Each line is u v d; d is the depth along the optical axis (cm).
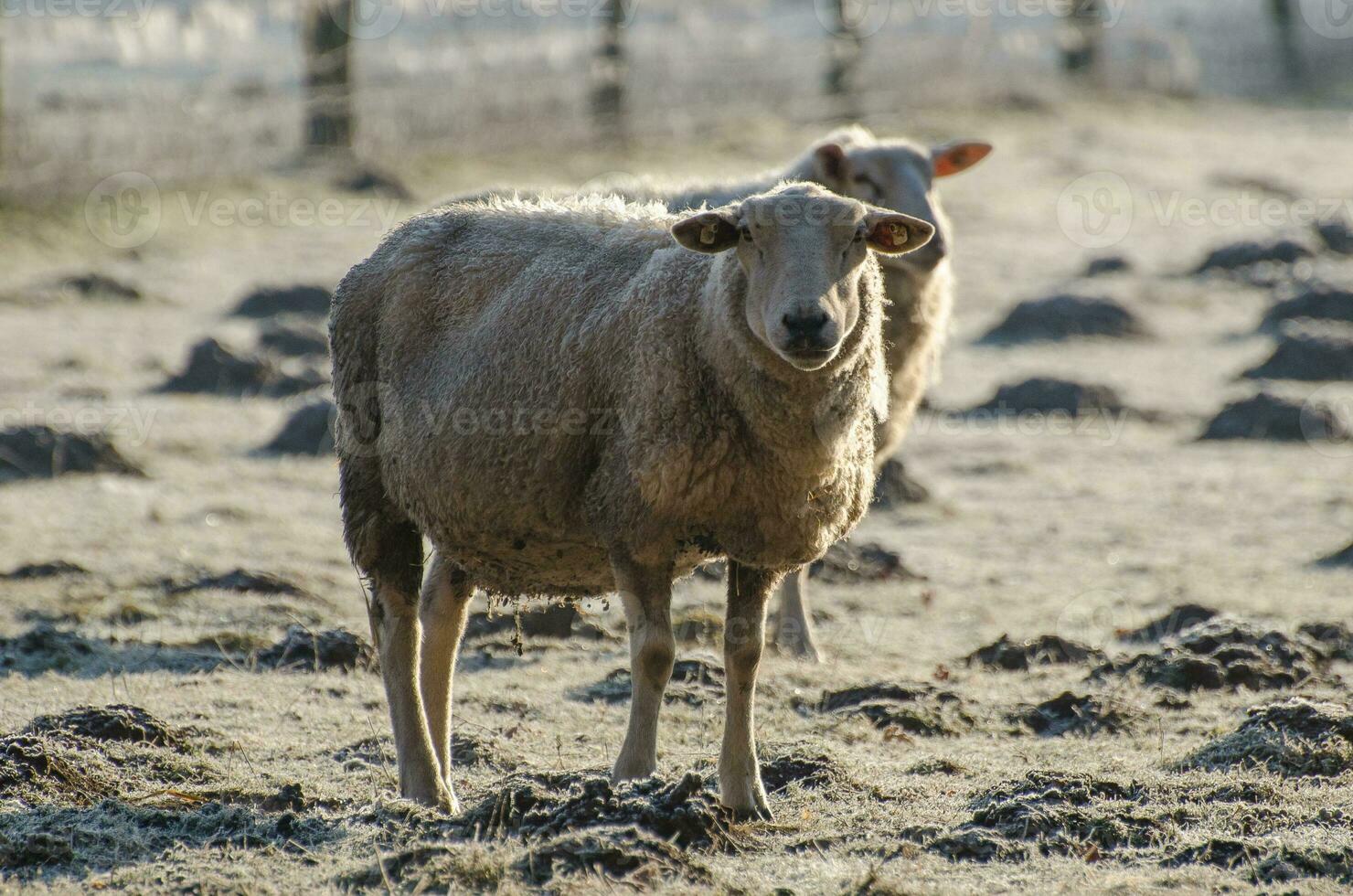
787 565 1320
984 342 4831
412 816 1273
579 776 1337
